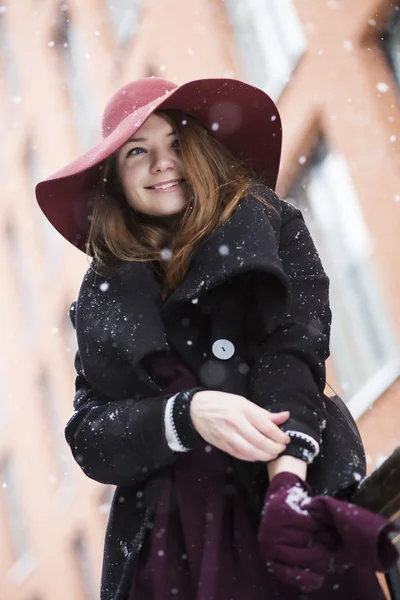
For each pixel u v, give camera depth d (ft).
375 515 13.50
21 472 188.65
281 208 18.62
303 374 16.17
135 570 16.65
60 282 171.94
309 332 16.76
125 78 143.13
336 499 14.55
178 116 19.06
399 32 88.28
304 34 97.81
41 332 180.24
